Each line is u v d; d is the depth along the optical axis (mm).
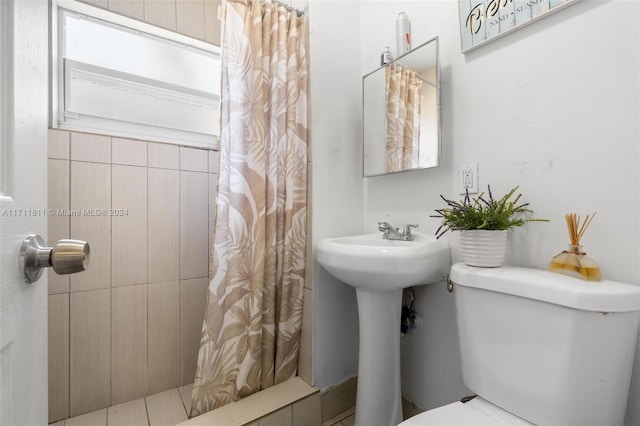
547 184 890
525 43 938
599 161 792
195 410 1167
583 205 818
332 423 1311
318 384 1326
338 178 1434
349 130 1482
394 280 988
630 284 697
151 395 1378
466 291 851
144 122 1460
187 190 1487
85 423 1188
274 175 1321
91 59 1353
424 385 1256
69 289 1215
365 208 1519
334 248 1097
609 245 773
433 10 1213
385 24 1426
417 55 1221
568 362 649
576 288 641
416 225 1260
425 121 1189
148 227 1384
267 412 1128
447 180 1163
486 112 1040
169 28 1462
